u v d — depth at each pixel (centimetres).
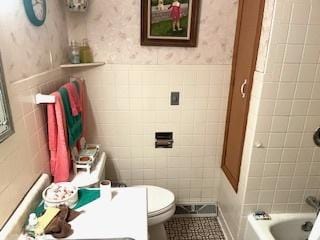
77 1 161
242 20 169
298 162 158
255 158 156
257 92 146
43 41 138
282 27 132
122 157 210
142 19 174
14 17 107
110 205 120
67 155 142
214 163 217
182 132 205
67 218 110
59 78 162
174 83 192
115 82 189
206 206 228
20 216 103
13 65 106
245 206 168
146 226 107
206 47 186
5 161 98
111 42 181
